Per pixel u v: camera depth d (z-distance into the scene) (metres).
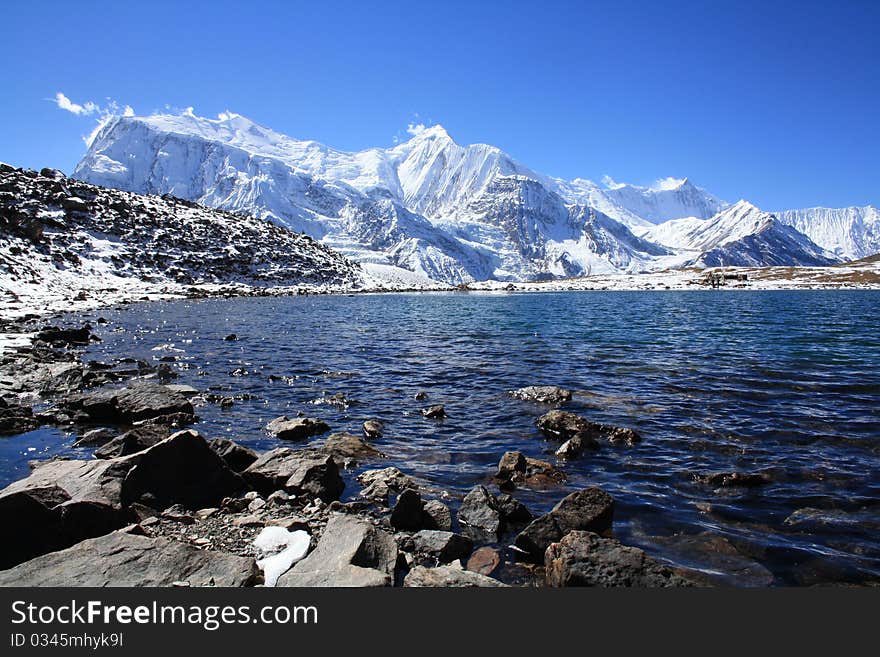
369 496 11.34
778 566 8.66
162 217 137.62
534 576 8.45
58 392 20.27
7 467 12.55
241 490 11.51
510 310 72.81
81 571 7.29
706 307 77.00
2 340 31.23
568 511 9.92
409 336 41.06
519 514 10.45
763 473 12.77
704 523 10.22
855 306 75.88
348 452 14.13
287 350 33.03
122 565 7.48
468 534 9.80
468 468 13.33
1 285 65.38
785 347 33.81
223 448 12.91
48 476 10.45
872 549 9.23
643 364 27.84
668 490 11.84
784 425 16.62
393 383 23.45
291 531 9.45
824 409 18.52
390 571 7.95
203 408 18.66
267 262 141.75
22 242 90.44
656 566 7.94
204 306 73.94
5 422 15.62
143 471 10.43
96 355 29.45
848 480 12.29
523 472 12.79
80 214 118.88
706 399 20.09
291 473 11.59
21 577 7.11
